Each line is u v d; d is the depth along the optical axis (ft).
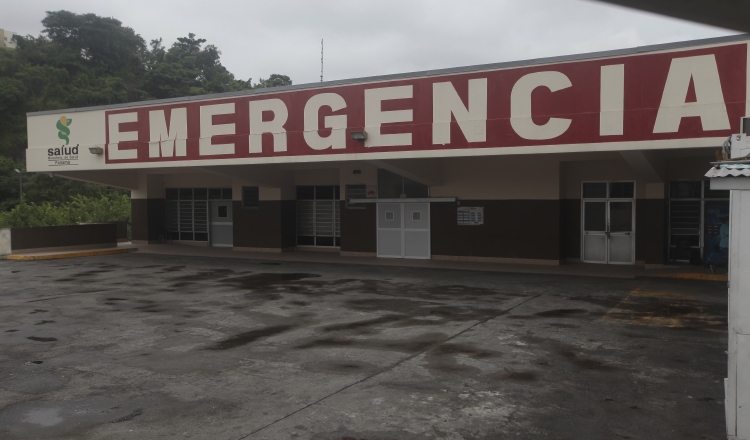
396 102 49.62
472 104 46.60
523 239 58.29
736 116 37.60
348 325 32.22
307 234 75.46
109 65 273.33
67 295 43.06
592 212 57.82
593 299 39.55
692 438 17.15
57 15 267.39
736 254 15.56
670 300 38.99
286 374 23.35
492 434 17.47
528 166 57.72
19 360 25.84
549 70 43.55
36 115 70.64
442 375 23.07
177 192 86.43
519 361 24.89
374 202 66.03
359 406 19.76
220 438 17.25
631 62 40.73
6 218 120.06
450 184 61.72
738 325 15.57
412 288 44.93
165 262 64.39
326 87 52.80
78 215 119.14
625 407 19.58
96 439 17.28
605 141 41.68
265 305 38.32
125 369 24.30
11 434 17.70
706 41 38.34
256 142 56.44
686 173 54.03
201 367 24.47
